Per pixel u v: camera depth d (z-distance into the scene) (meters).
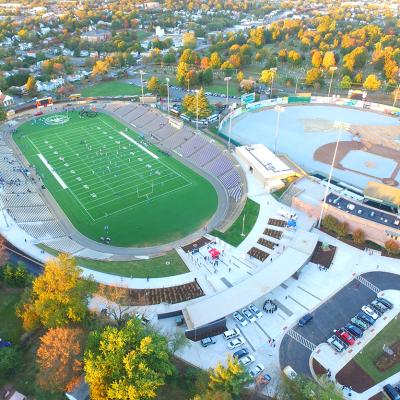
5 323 84.12
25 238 111.56
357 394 72.00
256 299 87.31
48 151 167.50
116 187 141.38
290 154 164.12
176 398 69.25
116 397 60.78
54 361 66.12
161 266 101.62
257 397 70.12
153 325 84.06
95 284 84.50
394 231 104.50
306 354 79.19
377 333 83.44
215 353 78.75
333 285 95.50
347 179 145.88
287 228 113.38
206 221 122.88
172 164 157.25
